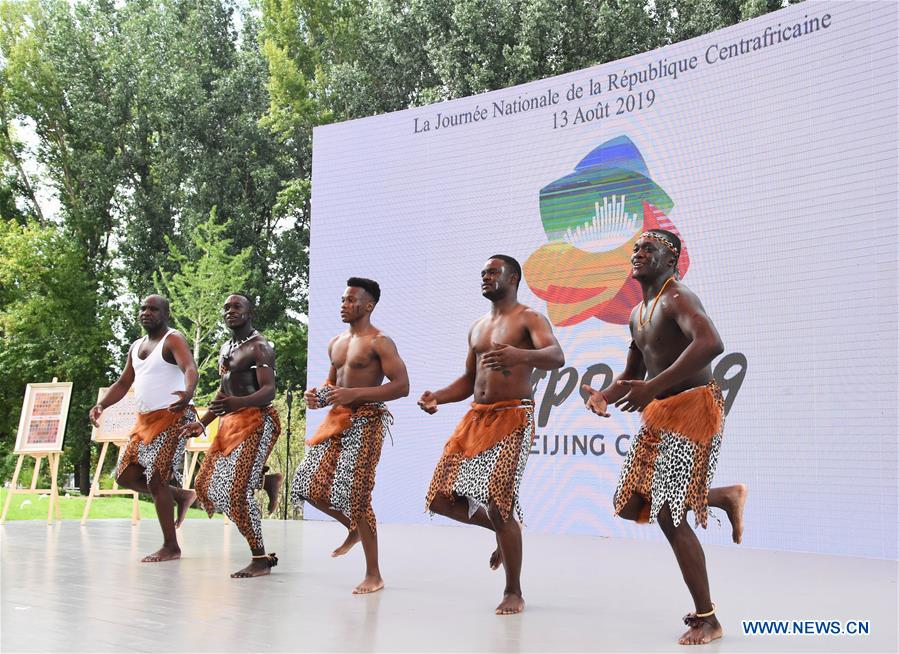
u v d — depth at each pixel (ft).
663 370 11.02
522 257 26.86
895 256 19.86
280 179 69.41
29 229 68.90
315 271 31.17
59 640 10.11
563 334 25.62
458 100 28.73
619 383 11.28
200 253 67.46
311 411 30.99
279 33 69.21
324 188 31.30
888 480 19.52
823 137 21.38
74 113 72.90
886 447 19.61
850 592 14.25
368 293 14.85
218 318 60.75
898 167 19.99
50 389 27.68
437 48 60.44
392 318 29.30
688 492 10.58
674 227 23.95
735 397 22.22
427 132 29.30
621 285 24.68
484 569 16.96
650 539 23.03
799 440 21.03
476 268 27.76
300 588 14.42
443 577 15.85
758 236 22.34
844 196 20.88
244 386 16.69
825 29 21.50
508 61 54.85
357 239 30.40
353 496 14.28
